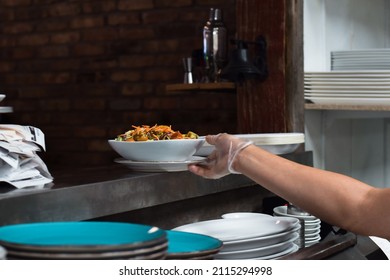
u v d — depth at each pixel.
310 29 2.97
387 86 2.70
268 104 2.80
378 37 3.63
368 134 3.45
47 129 4.85
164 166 1.79
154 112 4.47
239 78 2.70
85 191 1.47
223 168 1.59
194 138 1.87
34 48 4.88
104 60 4.63
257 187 2.40
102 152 4.66
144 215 1.85
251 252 1.40
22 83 4.94
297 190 1.52
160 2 4.42
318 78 2.84
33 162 1.54
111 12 4.59
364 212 1.46
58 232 1.08
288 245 1.50
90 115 4.69
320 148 3.03
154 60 4.46
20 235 1.05
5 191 1.37
